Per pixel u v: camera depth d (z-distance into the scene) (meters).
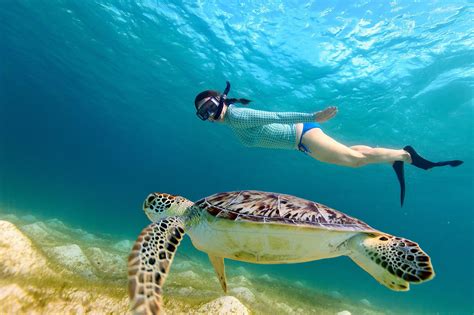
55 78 30.22
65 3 16.52
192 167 56.75
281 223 2.44
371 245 2.55
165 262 2.13
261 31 14.55
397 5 11.97
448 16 11.99
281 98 19.69
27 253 2.78
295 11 13.12
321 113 3.26
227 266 8.20
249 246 2.56
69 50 22.36
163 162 61.84
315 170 32.06
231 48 16.33
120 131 45.28
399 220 63.56
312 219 2.57
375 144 22.31
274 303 4.64
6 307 2.07
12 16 20.20
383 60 14.48
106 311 2.36
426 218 55.47
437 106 16.77
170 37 16.94
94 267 3.83
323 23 13.36
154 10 15.10
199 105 3.59
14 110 52.88
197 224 2.85
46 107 44.38
